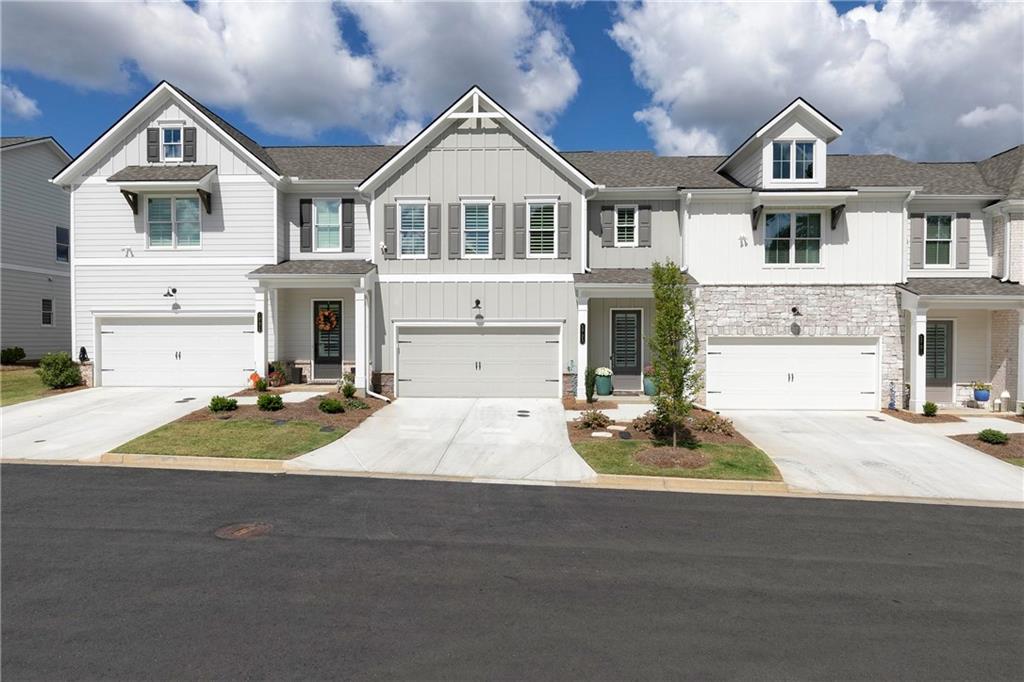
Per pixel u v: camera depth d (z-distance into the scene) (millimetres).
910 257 17891
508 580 6094
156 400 16188
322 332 19078
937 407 16297
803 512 8773
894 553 7145
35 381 19641
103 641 4785
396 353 18062
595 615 5379
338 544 7012
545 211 18016
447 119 17844
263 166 18219
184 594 5637
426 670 4426
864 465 11414
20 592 5645
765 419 15758
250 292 18516
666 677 4414
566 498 9258
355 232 19078
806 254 17500
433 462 11242
